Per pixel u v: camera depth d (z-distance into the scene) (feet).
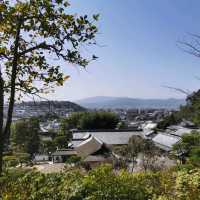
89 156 153.07
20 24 18.30
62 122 257.34
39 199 25.96
